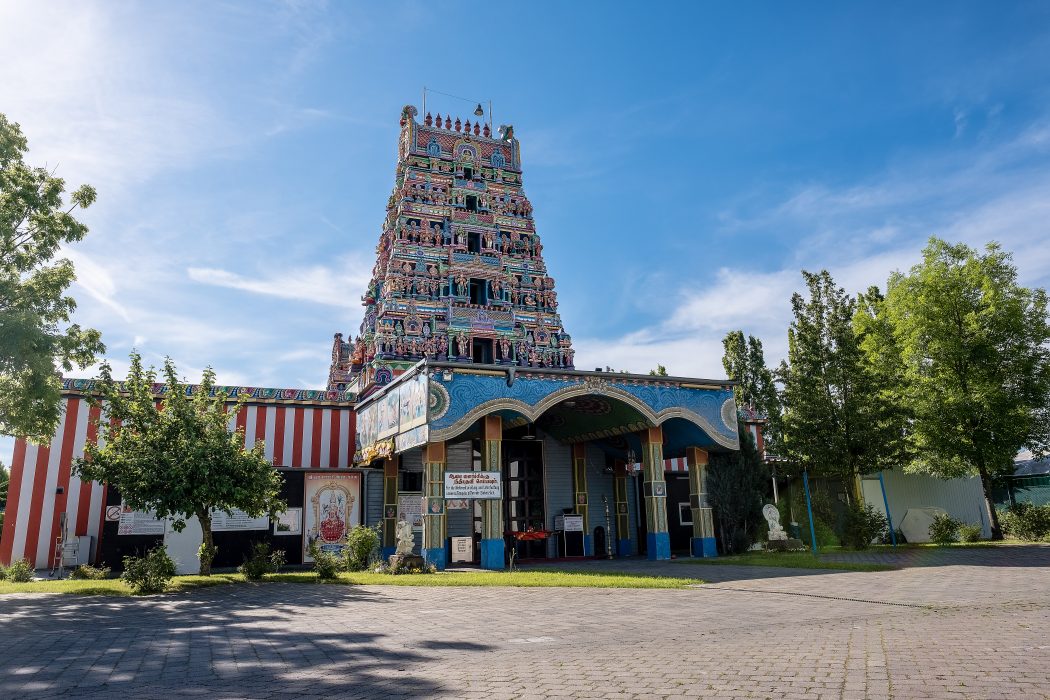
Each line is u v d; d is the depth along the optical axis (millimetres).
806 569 18547
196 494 17344
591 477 28938
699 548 24641
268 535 23891
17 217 18359
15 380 17438
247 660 7848
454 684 6430
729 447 25438
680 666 6875
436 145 38438
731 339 43625
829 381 27938
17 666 7578
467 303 35062
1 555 23188
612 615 10977
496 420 22312
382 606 12586
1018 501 38031
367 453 25781
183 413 18484
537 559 26422
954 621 9508
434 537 20812
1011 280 29125
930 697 5348
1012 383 28500
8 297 17781
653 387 24500
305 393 29078
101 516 24328
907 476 32812
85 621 10938
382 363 31906
